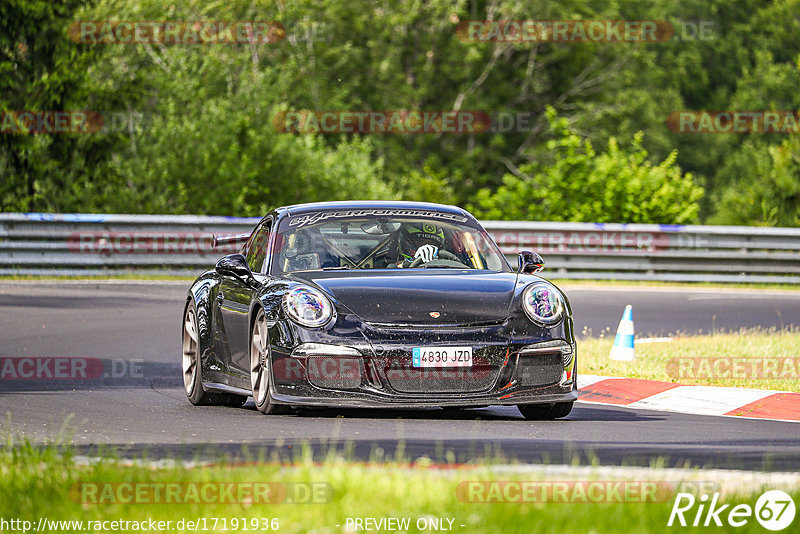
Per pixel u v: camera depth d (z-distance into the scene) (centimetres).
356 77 15238
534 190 9444
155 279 7188
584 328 5162
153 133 9425
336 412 2852
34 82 9450
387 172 15075
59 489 1736
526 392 2688
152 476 1798
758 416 3044
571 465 2094
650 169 9381
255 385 2842
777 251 7681
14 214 7169
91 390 3416
